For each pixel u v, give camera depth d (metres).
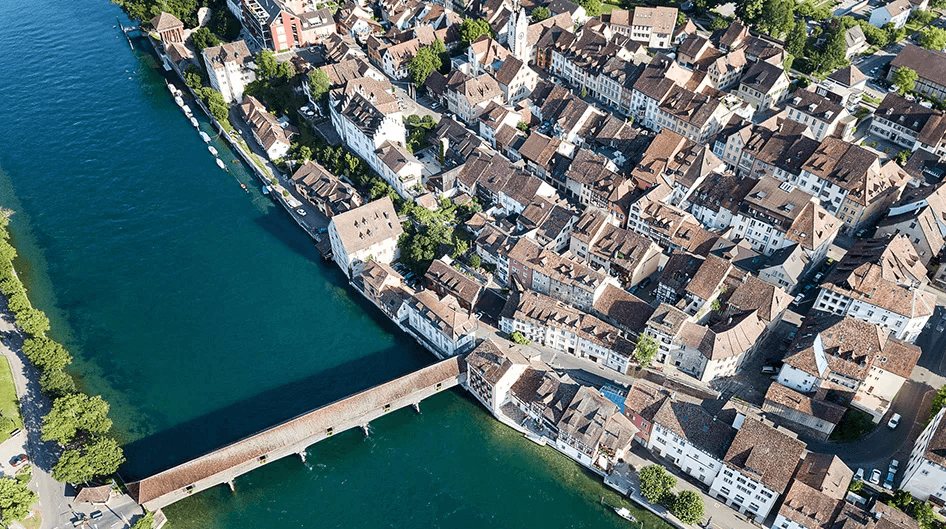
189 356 191.75
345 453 168.50
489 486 162.00
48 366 177.62
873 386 172.12
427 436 172.25
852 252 198.25
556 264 198.50
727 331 175.38
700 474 158.12
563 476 163.38
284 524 155.12
